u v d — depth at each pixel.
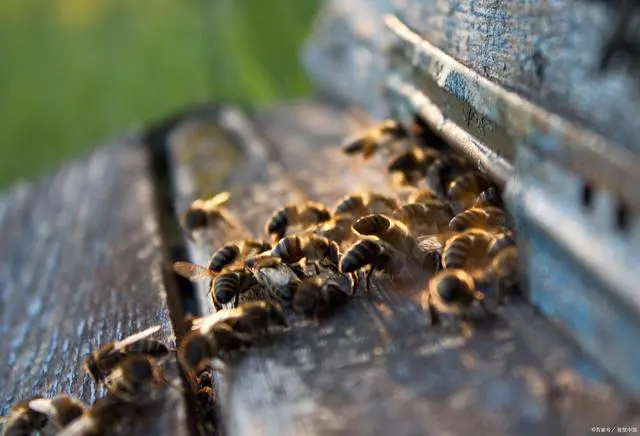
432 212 0.25
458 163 0.27
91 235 0.41
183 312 0.31
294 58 0.86
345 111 0.49
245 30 0.93
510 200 0.21
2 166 1.16
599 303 0.20
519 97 0.21
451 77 0.25
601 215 0.19
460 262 0.23
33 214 0.57
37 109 1.24
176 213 0.37
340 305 0.23
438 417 0.20
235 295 0.25
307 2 0.88
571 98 0.20
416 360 0.21
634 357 0.19
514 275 0.22
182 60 1.12
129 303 0.29
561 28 0.20
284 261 0.25
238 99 0.91
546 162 0.20
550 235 0.20
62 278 0.37
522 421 0.20
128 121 1.13
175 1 1.29
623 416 0.19
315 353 0.22
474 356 0.21
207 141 0.47
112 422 0.22
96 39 1.37
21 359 0.30
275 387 0.22
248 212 0.33
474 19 0.25
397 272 0.24
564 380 0.20
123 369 0.23
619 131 0.19
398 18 0.33
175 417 0.22
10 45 1.42
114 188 0.47
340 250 0.26
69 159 0.71
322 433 0.20
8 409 0.27
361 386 0.21
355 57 0.46
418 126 0.30
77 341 0.29
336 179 0.34
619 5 0.19
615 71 0.19
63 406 0.24
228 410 0.22
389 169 0.29
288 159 0.40
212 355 0.23
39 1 1.56
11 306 0.38
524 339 0.21
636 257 0.18
